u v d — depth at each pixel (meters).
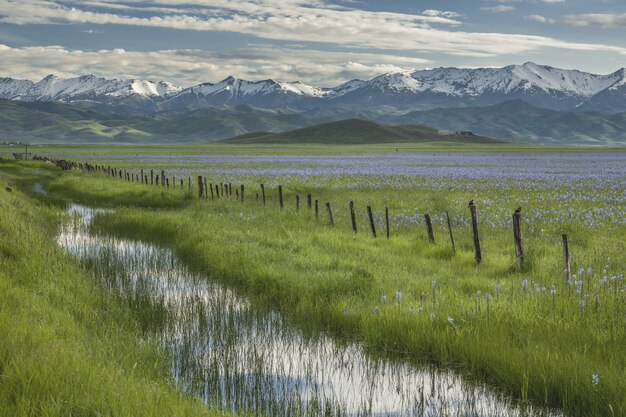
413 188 46.56
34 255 16.11
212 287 16.12
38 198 40.47
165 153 183.00
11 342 8.29
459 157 142.75
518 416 8.44
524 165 95.31
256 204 34.97
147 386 7.96
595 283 13.24
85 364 8.07
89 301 13.06
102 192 43.75
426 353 10.66
